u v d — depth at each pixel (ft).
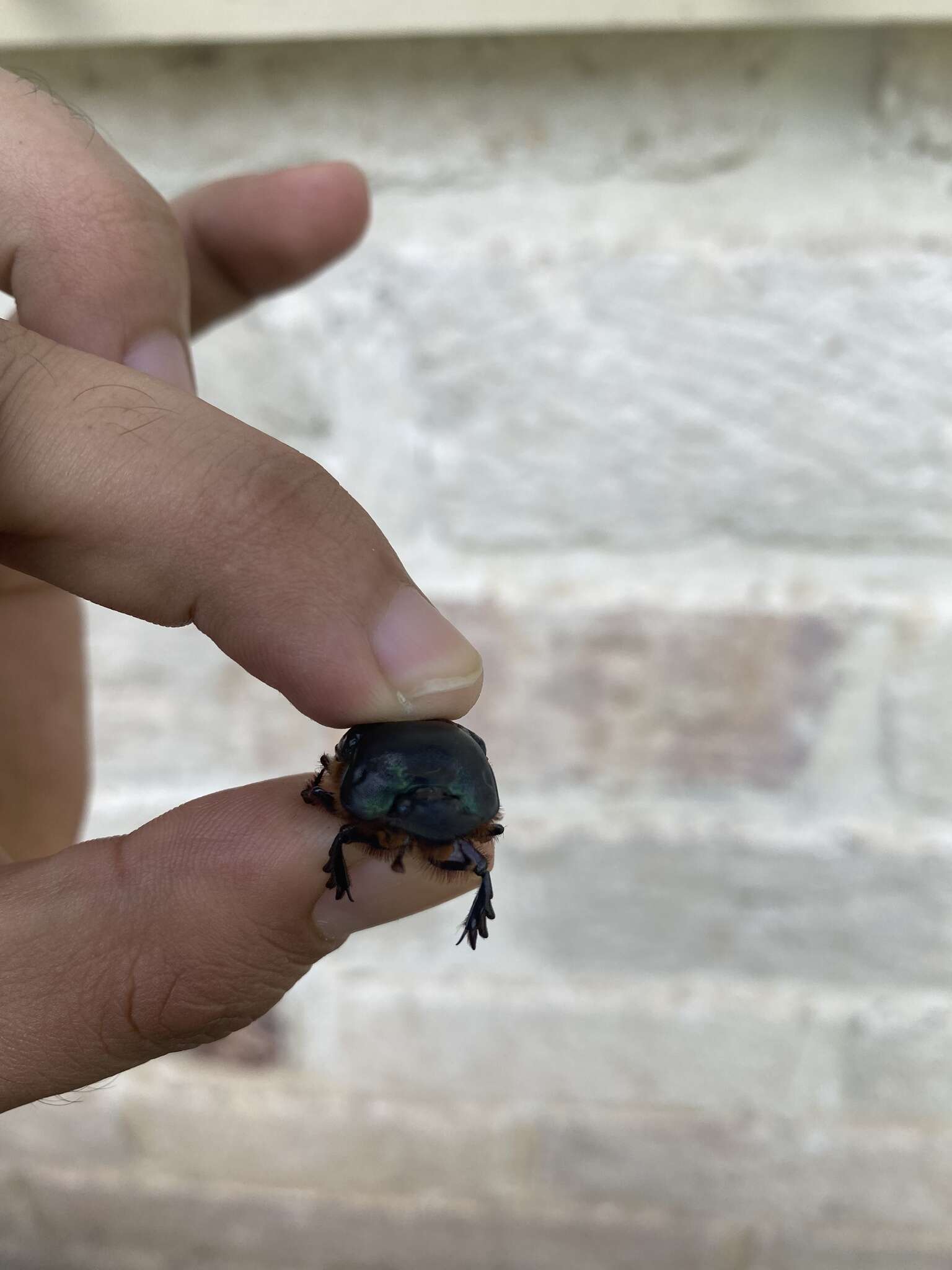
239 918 0.32
